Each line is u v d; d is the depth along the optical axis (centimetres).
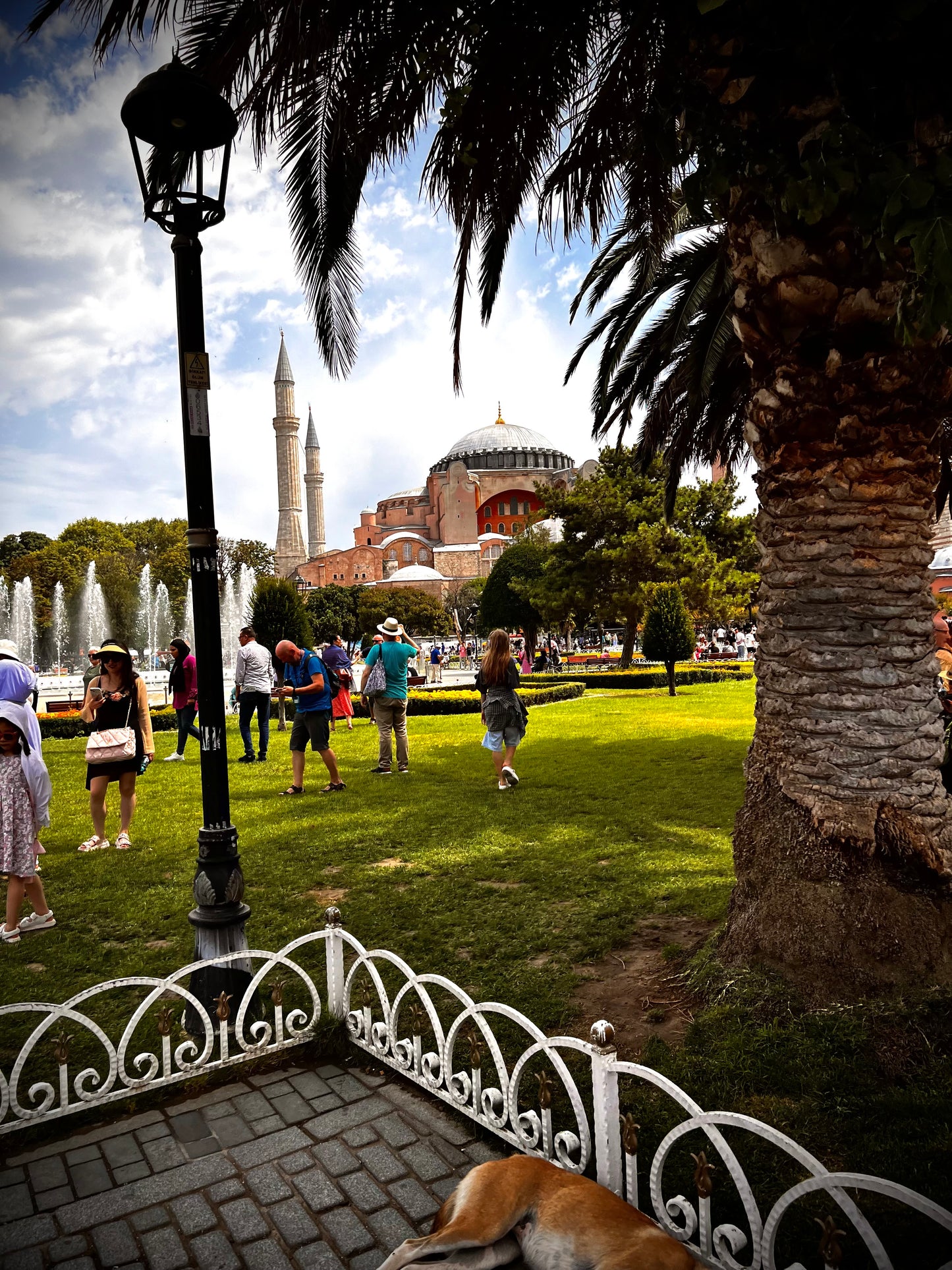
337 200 508
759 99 279
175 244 366
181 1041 360
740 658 3688
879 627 330
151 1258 230
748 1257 225
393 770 1040
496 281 660
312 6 355
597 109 483
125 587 5653
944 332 300
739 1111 279
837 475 328
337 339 545
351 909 521
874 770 329
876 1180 168
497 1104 303
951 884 323
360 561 10225
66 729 1602
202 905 366
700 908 491
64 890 577
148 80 337
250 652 1146
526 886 552
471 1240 186
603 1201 194
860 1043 295
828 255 301
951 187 213
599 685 2439
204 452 366
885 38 243
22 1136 290
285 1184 261
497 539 9719
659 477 2809
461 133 460
